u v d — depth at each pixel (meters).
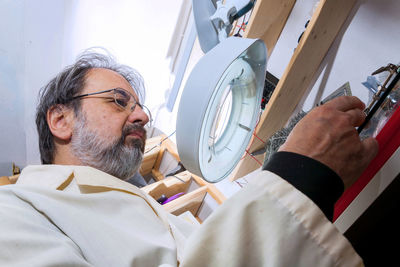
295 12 0.99
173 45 1.59
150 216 0.69
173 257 0.61
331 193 0.38
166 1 1.51
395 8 0.79
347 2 0.81
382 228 0.65
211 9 0.97
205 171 0.70
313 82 1.01
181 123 0.61
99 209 0.62
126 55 1.85
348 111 0.49
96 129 0.76
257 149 1.09
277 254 0.34
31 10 1.59
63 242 0.51
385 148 0.56
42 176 0.68
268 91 1.08
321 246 0.35
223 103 0.70
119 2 1.70
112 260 0.55
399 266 0.64
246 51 0.62
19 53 1.67
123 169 0.77
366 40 0.86
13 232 0.47
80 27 1.79
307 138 0.43
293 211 0.35
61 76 0.82
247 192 0.38
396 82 0.58
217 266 0.36
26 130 1.93
